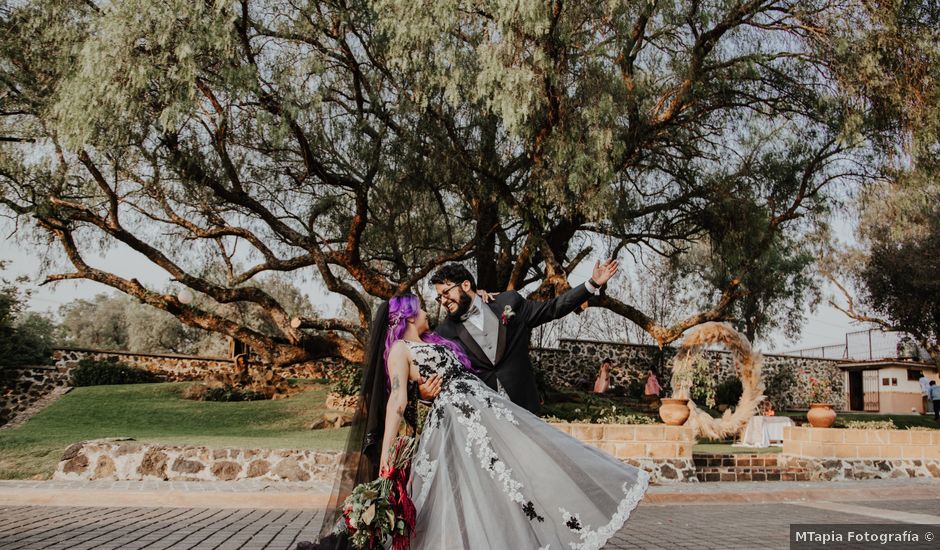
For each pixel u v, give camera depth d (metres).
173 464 10.16
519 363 4.16
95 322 42.03
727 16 14.13
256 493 8.60
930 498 10.36
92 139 12.04
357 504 3.21
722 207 16.83
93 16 13.09
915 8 13.60
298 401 18.39
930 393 26.67
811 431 12.59
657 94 15.51
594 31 13.12
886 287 28.48
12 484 9.17
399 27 11.86
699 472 11.84
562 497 3.39
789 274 23.23
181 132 14.06
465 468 3.48
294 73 13.12
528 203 14.71
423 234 17.92
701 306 28.27
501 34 11.95
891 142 14.56
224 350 36.91
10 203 14.89
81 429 14.43
